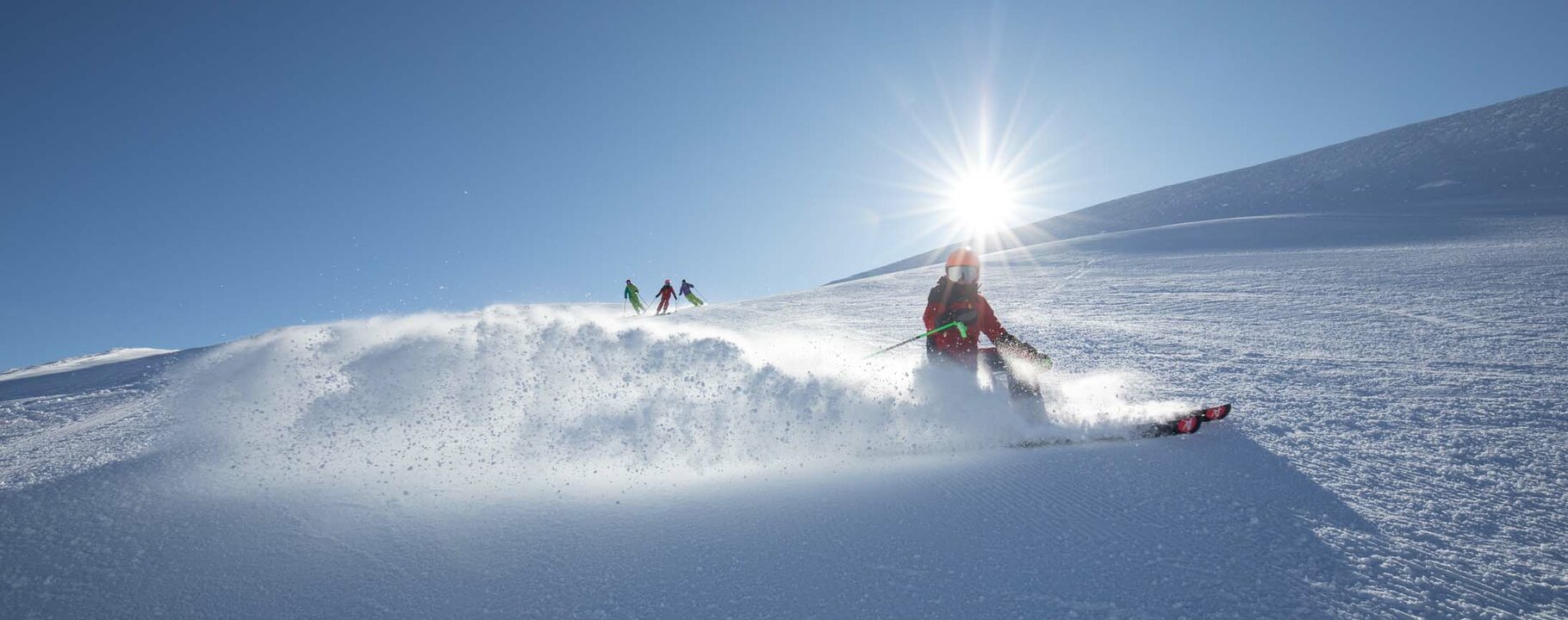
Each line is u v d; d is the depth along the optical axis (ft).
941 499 8.22
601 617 5.76
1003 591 5.89
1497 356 15.87
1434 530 6.89
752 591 6.09
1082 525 7.23
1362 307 25.32
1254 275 40.63
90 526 7.88
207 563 6.97
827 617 5.60
